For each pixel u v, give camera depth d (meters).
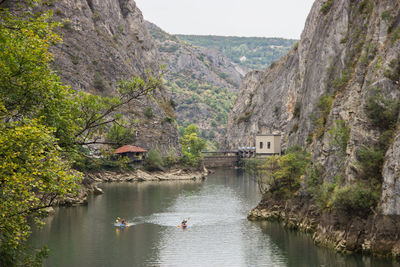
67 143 26.73
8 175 20.12
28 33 24.05
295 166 69.62
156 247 54.19
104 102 29.16
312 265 44.69
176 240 57.78
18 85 23.91
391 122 50.28
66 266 45.91
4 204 20.88
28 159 20.84
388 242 43.75
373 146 50.41
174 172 144.88
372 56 60.81
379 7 64.94
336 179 55.53
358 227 47.19
